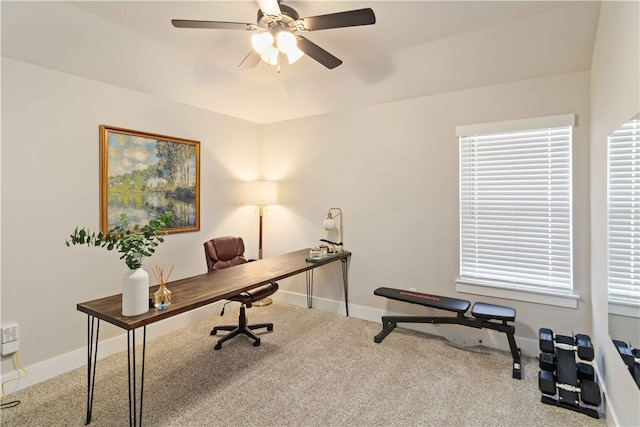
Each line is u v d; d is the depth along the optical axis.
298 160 4.03
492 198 2.87
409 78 3.01
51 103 2.36
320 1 2.09
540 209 2.66
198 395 2.14
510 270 2.81
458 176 3.01
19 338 2.23
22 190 2.24
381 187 3.44
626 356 1.49
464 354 2.72
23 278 2.25
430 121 3.13
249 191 3.98
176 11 2.19
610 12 1.79
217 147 3.74
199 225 3.53
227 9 2.18
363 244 3.57
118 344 2.77
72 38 2.27
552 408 2.01
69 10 2.12
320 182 3.86
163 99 3.13
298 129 4.02
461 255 3.03
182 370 2.46
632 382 1.44
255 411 1.98
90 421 1.88
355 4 2.12
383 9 2.17
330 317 3.62
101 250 2.67
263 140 4.31
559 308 2.58
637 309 1.34
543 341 2.18
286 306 4.01
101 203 2.66
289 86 3.50
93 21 2.25
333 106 3.65
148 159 3.01
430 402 2.07
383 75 3.05
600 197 2.05
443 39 2.56
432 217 3.16
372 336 3.09
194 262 3.49
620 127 1.58
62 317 2.45
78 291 2.54
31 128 2.27
